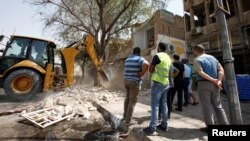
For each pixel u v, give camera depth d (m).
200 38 14.16
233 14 12.92
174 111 5.38
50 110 5.37
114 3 17.45
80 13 17.98
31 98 7.50
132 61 4.16
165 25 16.38
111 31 18.81
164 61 3.71
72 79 9.45
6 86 7.29
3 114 5.34
